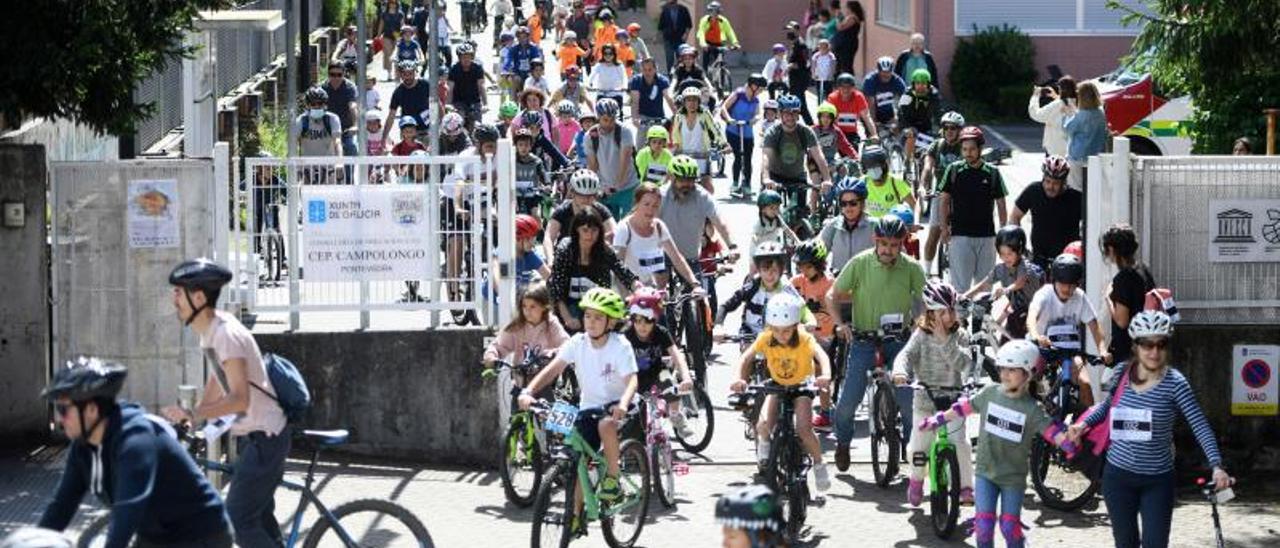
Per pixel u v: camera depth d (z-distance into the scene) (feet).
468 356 108.37
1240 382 109.70
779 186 151.94
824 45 253.44
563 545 84.84
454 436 108.58
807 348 93.35
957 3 273.75
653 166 154.10
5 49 104.32
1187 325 110.01
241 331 69.62
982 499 84.53
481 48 339.57
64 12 106.11
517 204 140.67
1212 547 93.71
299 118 172.14
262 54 249.75
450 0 395.14
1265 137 161.07
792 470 91.45
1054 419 91.20
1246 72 138.51
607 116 148.05
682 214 124.67
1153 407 80.18
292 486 74.08
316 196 108.47
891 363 102.83
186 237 107.65
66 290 107.55
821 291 112.98
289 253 108.47
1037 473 99.50
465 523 95.25
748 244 173.06
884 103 196.24
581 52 274.77
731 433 114.83
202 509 62.18
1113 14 272.10
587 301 86.99
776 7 348.18
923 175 156.56
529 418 97.81
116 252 107.55
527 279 116.78
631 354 87.35
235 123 201.87
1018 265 112.68
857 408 113.70
